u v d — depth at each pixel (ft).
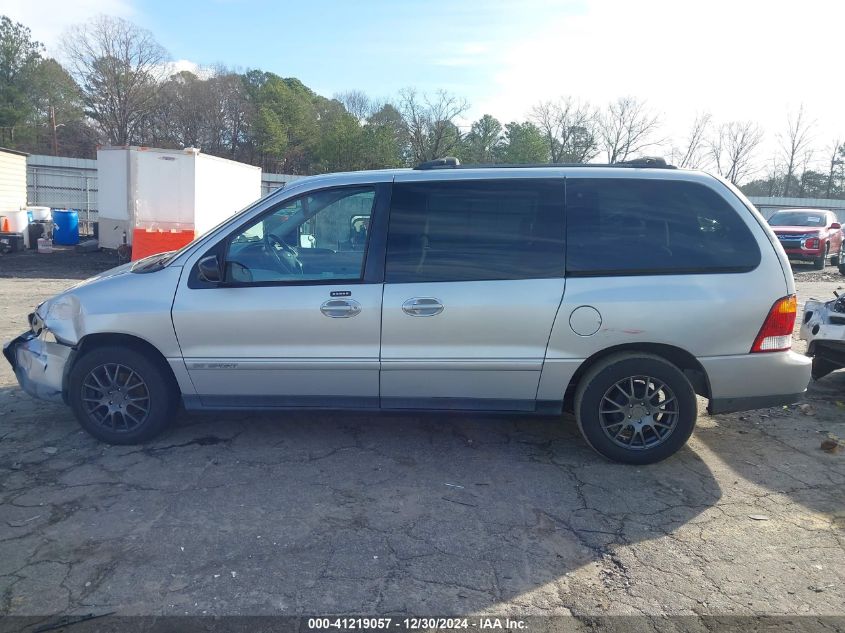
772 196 187.42
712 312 13.69
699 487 13.60
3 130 180.45
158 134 205.77
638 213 14.14
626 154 162.91
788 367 13.97
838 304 19.83
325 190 14.62
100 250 63.98
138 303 14.46
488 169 14.62
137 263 16.31
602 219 14.11
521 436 16.28
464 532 11.64
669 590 10.00
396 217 14.34
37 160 113.19
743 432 17.01
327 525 11.80
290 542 11.21
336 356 14.28
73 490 13.03
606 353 14.26
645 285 13.80
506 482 13.67
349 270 14.28
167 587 9.89
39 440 15.60
